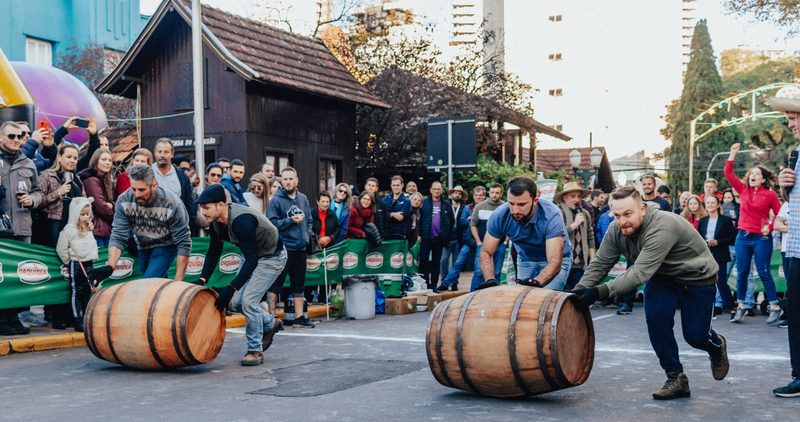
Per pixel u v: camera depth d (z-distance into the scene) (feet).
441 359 20.04
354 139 75.56
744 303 38.68
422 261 50.16
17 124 29.66
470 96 87.66
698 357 26.96
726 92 198.39
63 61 99.71
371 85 86.63
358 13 103.09
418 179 90.43
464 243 49.49
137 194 27.35
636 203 19.03
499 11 221.46
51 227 31.53
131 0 111.34
